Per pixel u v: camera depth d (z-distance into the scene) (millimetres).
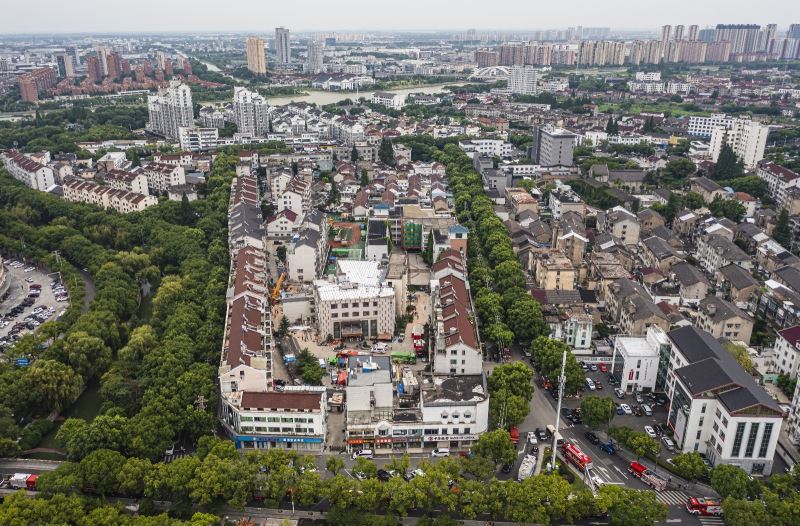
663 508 196625
